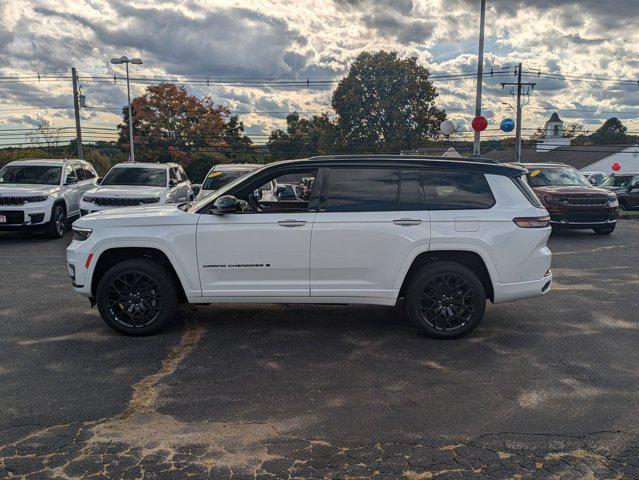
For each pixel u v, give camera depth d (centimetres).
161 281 562
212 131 5934
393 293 552
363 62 5562
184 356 513
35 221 1264
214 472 320
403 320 629
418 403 412
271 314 655
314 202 556
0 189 1266
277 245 550
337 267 551
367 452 343
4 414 393
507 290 554
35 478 313
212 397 423
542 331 591
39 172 1395
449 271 550
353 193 556
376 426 377
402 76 5531
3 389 437
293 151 7325
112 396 424
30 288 795
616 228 1590
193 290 562
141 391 434
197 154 5894
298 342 553
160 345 544
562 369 481
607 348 537
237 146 6247
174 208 596
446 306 557
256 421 384
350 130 5644
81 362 497
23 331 589
